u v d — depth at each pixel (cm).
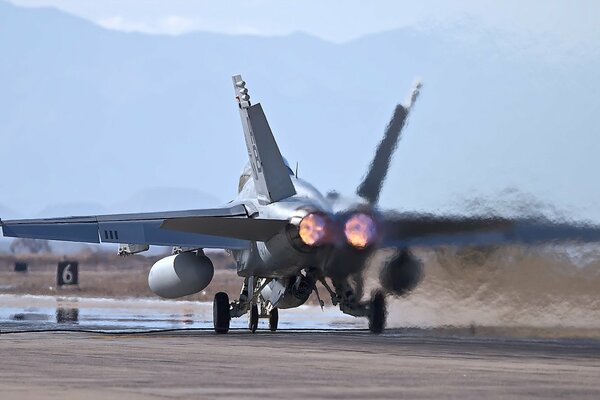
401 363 5828
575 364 5803
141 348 6919
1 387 4662
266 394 4497
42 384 4784
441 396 4478
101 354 6381
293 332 9769
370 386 4781
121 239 9438
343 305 9275
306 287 9319
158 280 10088
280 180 9069
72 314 14000
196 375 5169
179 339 7988
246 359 6053
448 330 8675
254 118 9038
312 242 8775
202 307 17062
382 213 9006
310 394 4509
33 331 9088
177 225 8550
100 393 4469
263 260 9156
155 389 4625
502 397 4466
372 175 9212
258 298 10106
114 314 14038
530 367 5625
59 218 9512
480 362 5897
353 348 6944
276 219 8800
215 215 9481
